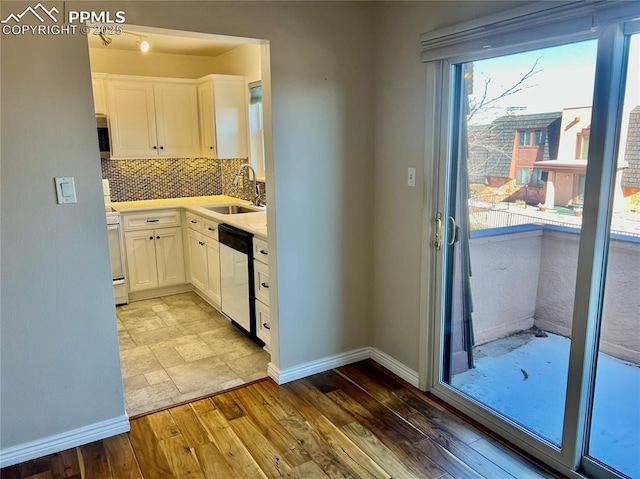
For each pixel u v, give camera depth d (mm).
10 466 2203
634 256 1822
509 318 2346
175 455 2266
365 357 3266
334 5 2689
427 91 2508
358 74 2842
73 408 2320
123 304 4422
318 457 2238
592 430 2064
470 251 2498
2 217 2033
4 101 1966
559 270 2090
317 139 2781
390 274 2994
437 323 2701
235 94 4418
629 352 1893
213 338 3658
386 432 2426
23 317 2143
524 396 2312
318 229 2898
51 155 2088
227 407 2676
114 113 4340
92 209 2215
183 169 5121
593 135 1839
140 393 2836
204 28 2326
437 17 2418
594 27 1754
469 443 2334
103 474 2141
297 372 3000
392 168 2852
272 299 2910
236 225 3500
